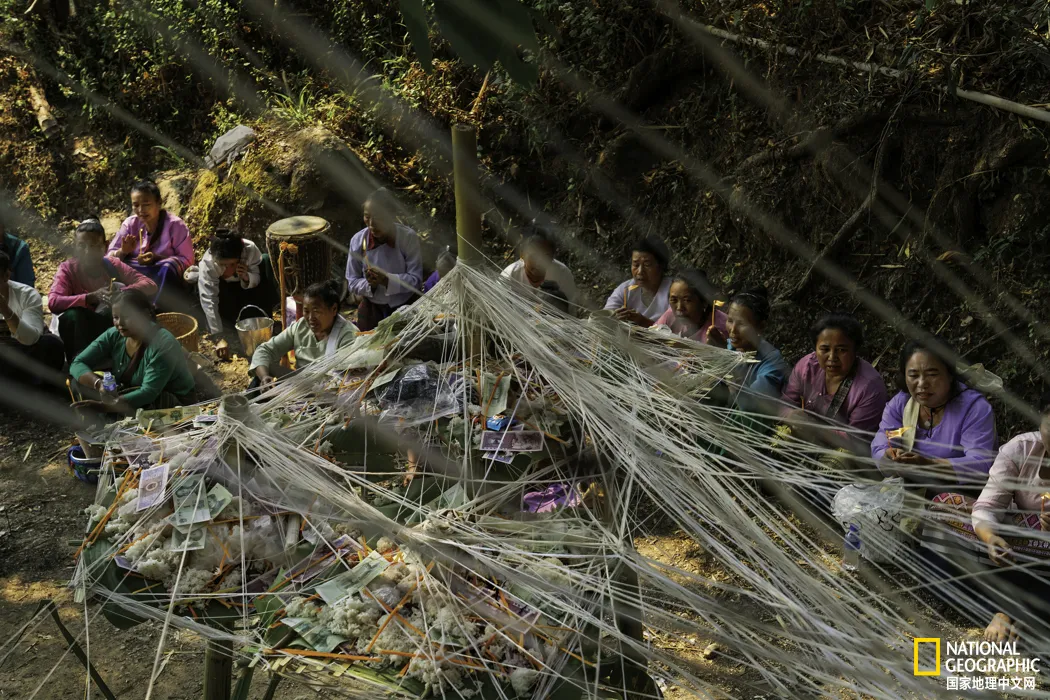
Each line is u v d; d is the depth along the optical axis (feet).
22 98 24.91
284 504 6.18
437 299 6.43
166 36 25.08
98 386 13.41
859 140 15.37
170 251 18.22
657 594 5.65
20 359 15.71
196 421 6.99
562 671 5.21
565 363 6.07
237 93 24.38
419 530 5.57
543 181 20.27
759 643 4.92
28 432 15.05
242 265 17.48
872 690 4.49
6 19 25.85
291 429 6.58
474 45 3.34
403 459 6.45
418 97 21.26
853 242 15.24
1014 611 7.35
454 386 6.34
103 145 24.45
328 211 19.86
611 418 5.81
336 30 24.34
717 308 12.92
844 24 15.88
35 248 22.04
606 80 19.49
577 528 5.72
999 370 13.20
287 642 5.48
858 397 11.24
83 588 6.12
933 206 14.30
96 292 16.15
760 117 17.19
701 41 17.95
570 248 19.29
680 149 18.49
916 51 14.56
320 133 20.49
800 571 5.13
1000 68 13.83
